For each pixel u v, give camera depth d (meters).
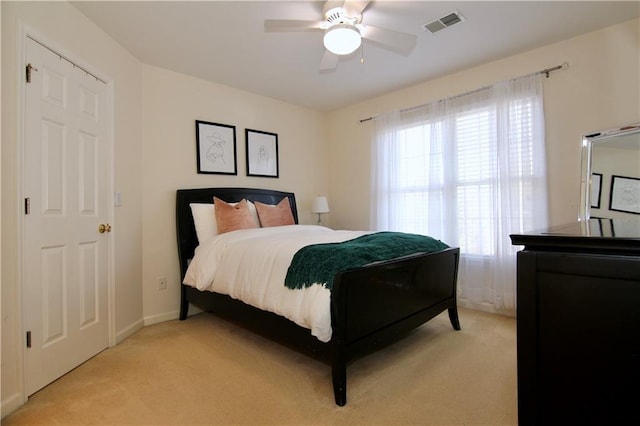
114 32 2.53
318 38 2.70
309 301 1.80
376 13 2.39
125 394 1.85
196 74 3.36
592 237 0.74
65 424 1.60
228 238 2.75
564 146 2.80
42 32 1.92
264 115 4.05
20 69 1.77
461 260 3.37
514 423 1.57
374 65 3.24
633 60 2.50
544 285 0.80
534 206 2.89
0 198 1.66
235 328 2.92
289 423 1.60
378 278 2.01
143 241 3.00
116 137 2.62
